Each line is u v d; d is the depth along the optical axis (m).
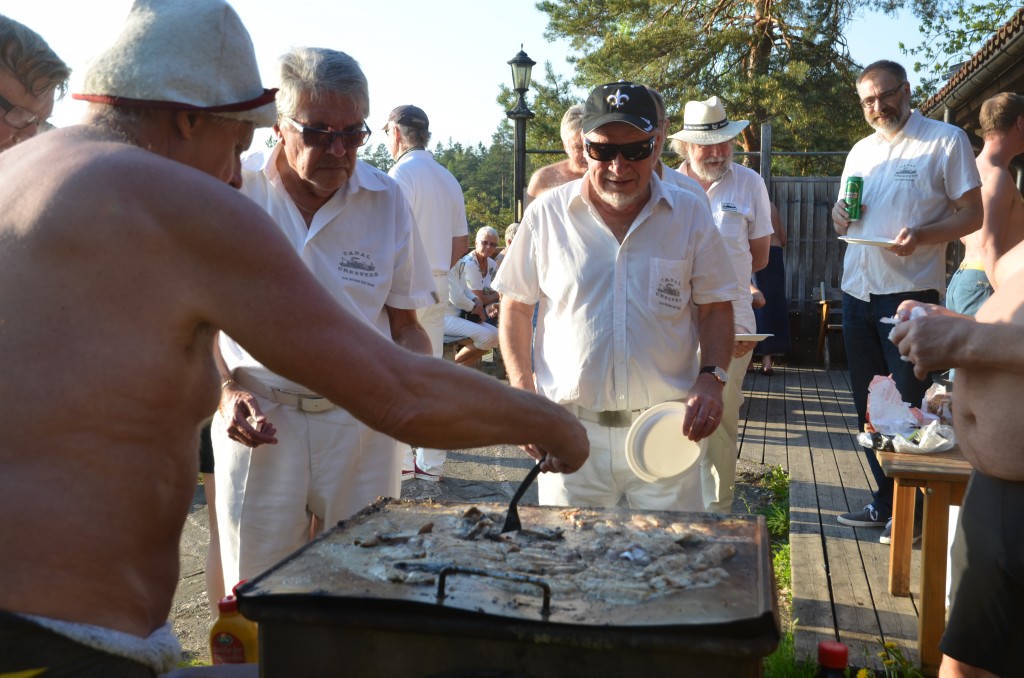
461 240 5.65
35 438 1.43
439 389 1.60
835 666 1.98
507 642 1.53
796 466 6.07
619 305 3.10
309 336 1.50
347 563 1.79
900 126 4.59
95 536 1.46
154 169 1.48
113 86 1.58
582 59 21.84
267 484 2.79
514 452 6.80
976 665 2.33
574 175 4.65
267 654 1.64
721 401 3.01
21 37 2.59
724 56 22.11
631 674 1.49
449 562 1.79
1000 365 2.18
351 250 2.81
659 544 1.89
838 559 4.22
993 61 7.47
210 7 1.63
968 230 4.42
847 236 4.79
